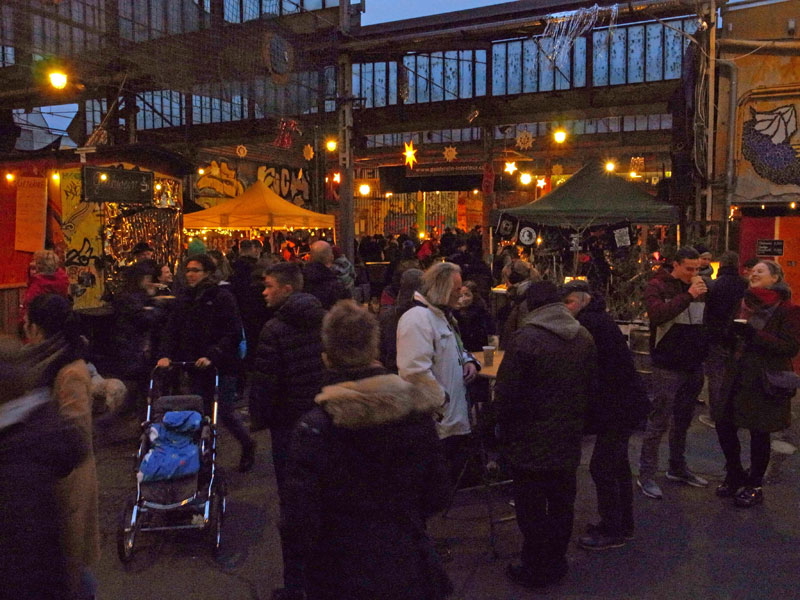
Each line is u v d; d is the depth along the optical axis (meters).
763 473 4.90
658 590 3.78
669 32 15.09
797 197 9.56
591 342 3.76
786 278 9.38
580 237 9.80
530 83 16.72
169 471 4.14
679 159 10.48
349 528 2.24
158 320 6.15
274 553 4.26
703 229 9.91
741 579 3.90
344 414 2.21
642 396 4.18
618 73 15.70
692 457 5.99
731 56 9.79
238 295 7.95
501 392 3.65
